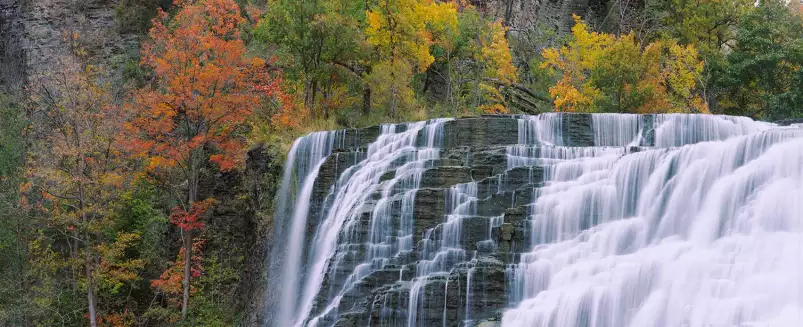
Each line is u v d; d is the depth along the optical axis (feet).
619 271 75.31
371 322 85.10
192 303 122.21
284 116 127.65
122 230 134.72
